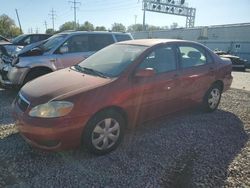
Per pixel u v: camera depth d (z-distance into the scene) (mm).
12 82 6703
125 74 3883
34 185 3021
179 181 3154
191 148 3973
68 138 3340
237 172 3369
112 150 3799
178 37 37188
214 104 5637
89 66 4484
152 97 4164
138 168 3400
